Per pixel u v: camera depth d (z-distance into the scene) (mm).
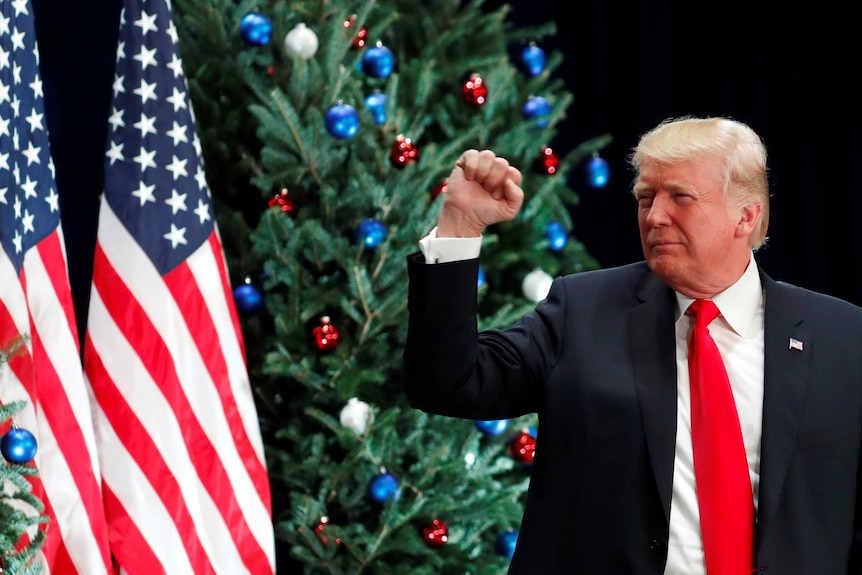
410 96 10188
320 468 9250
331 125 9141
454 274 5152
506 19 12492
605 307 5586
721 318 5426
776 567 4992
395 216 9570
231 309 9094
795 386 5246
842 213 13164
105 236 8883
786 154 13258
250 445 9000
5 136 7887
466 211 5172
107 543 8242
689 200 5152
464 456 9672
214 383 8883
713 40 13141
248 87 10023
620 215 13008
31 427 7727
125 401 8664
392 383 9695
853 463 5199
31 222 8281
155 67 9094
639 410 5246
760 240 5461
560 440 5352
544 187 10242
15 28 8352
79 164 10805
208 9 9805
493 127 10391
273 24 9836
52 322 8266
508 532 9906
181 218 8977
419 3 10656
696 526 5117
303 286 9586
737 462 5125
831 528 5113
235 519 8797
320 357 9602
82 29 10812
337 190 9695
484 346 5465
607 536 5164
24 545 7609
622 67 13031
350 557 9336
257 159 10039
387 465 9328
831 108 13180
